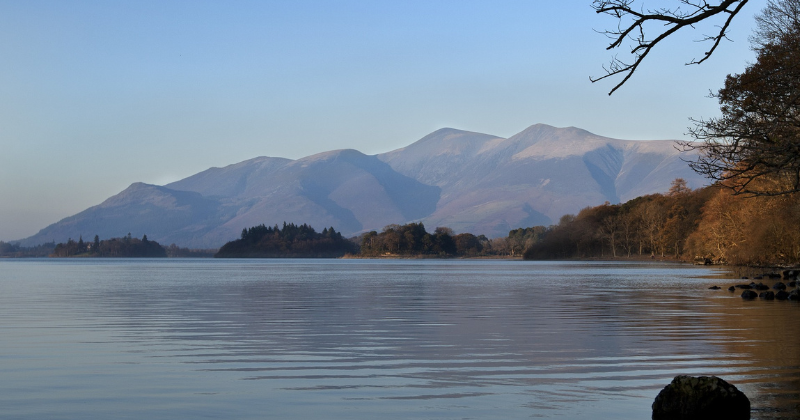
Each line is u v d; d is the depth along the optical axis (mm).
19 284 76312
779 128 26219
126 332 27859
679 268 128375
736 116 28219
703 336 25938
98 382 17516
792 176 38125
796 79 28172
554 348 23078
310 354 21922
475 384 17203
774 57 30094
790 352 21906
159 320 32969
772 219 78188
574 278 89625
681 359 20688
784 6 36031
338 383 17375
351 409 14750
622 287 64625
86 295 54312
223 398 15773
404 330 28516
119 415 14305
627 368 19266
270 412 14516
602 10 14195
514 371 18891
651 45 14133
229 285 73000
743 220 96188
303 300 47750
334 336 26484
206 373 18688
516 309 39344
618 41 14266
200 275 111125
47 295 54344
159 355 21734
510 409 14688
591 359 20781
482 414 14289
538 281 81438
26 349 23047
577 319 33031
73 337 26266
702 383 13711
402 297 51156
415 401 15438
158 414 14367
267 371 18969
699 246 139625
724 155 27016
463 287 67125
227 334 27172
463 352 22266
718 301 44188
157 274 117500
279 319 33406
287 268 168250
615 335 26484
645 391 16375
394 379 17844
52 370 19109
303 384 17266
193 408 14867
